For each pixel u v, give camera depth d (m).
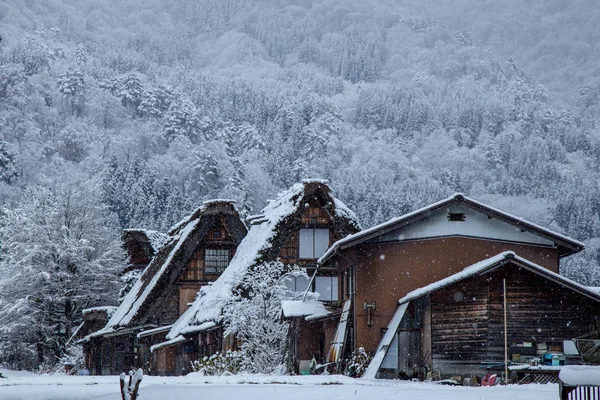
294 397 23.44
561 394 19.14
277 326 47.62
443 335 41.16
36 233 73.69
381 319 45.16
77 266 74.00
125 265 77.19
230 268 58.41
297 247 57.25
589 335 40.47
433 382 36.66
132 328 63.50
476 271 40.31
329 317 49.03
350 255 46.84
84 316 71.50
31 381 35.19
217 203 64.38
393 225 45.31
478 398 23.06
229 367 43.28
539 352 40.56
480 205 45.72
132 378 20.92
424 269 45.44
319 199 57.72
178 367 61.69
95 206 77.19
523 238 46.78
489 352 40.28
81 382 34.16
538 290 41.00
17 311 70.62
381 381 33.31
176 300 64.31
